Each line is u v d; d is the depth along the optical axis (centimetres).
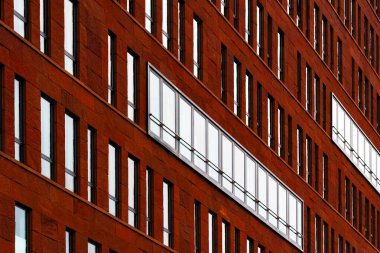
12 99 6116
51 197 6294
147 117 7150
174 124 7412
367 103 11062
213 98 7888
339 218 10019
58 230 6325
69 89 6500
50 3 6444
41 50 6378
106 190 6750
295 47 9250
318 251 9531
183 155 7481
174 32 7531
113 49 6950
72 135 6544
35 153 6234
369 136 10981
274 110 8788
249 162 8312
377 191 11112
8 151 6069
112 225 6750
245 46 8369
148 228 7144
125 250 6850
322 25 9931
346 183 10319
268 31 8819
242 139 8238
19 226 6100
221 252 7888
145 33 7206
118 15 6969
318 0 9825
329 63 10031
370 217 10862
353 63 10706
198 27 7844
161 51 7350
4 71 6078
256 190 8388
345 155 10238
